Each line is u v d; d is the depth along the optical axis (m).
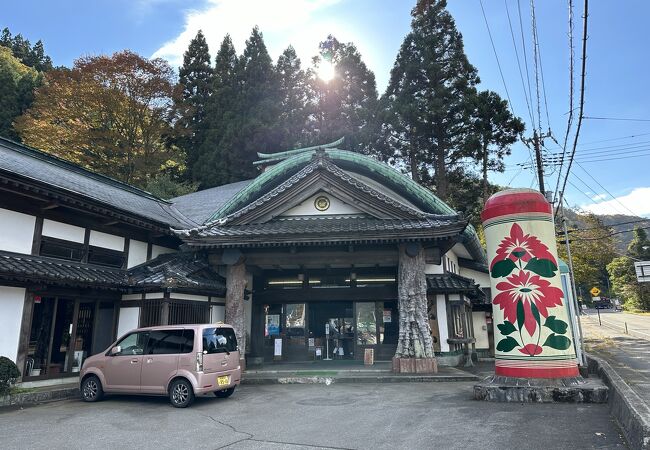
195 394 8.67
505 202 9.29
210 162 34.34
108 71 32.03
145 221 13.75
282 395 10.17
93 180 16.14
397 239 13.09
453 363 15.69
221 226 14.34
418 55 33.09
